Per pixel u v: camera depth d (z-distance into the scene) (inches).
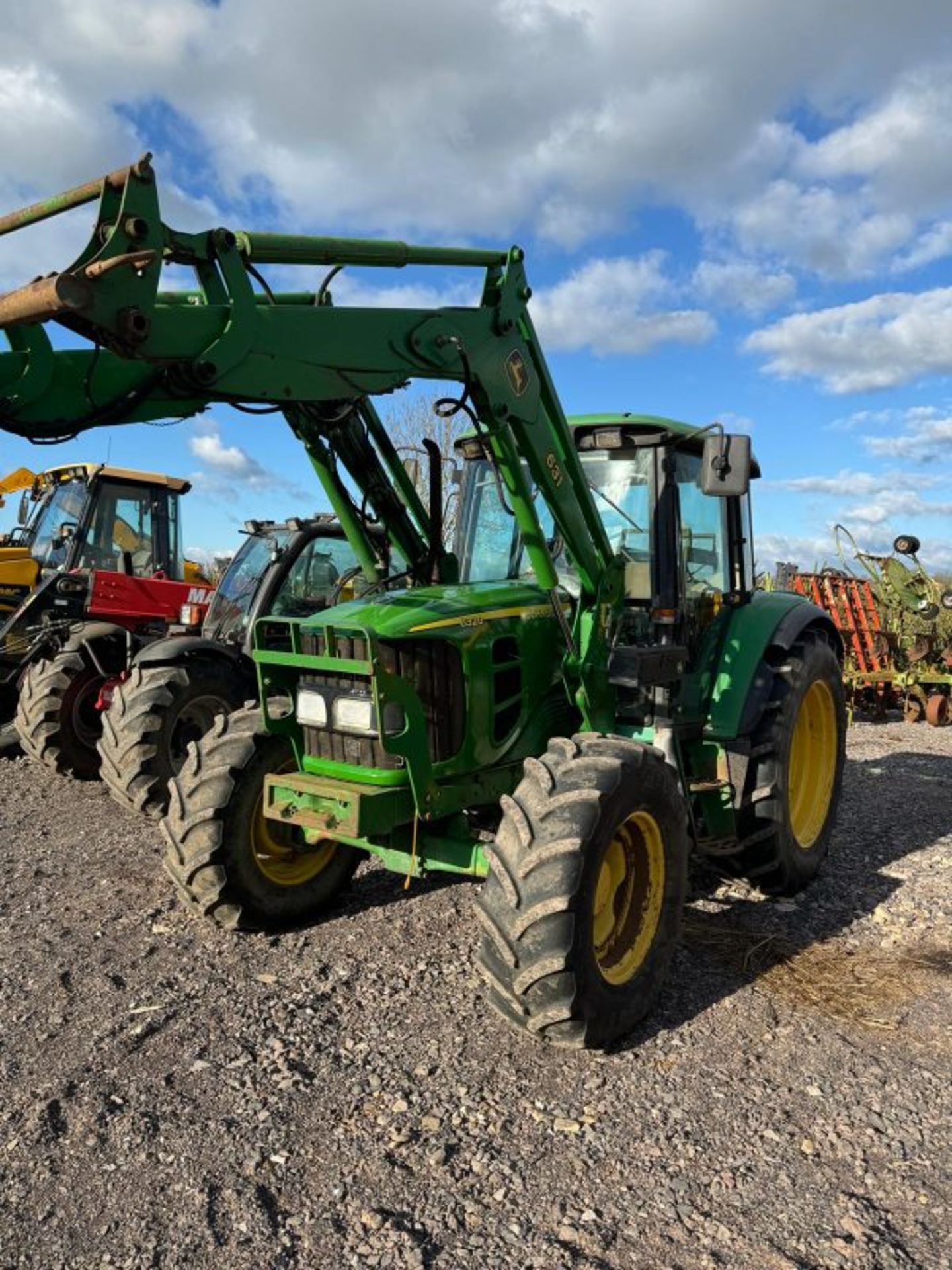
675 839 132.4
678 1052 121.8
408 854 139.7
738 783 172.9
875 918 169.9
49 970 143.7
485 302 144.9
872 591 488.4
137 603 308.0
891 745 367.6
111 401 111.9
